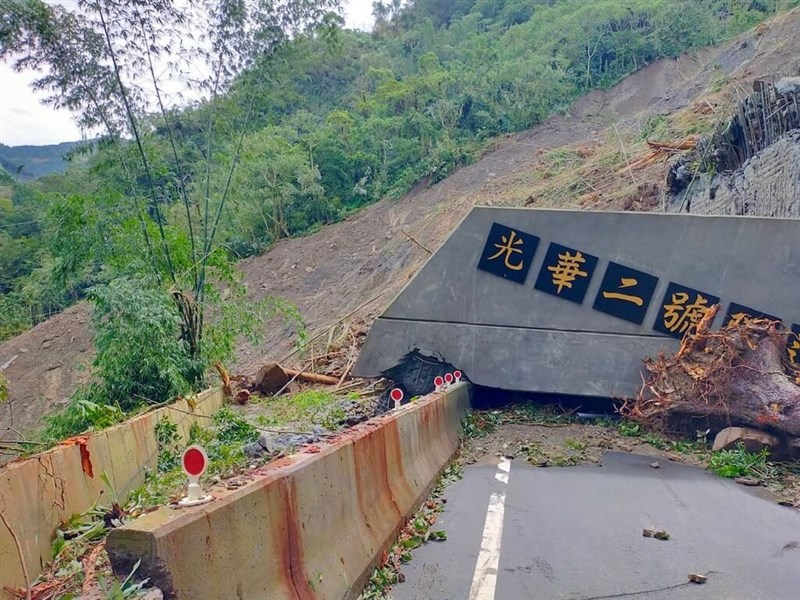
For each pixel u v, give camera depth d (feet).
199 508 8.58
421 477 21.13
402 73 219.20
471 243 38.45
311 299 112.47
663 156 80.43
